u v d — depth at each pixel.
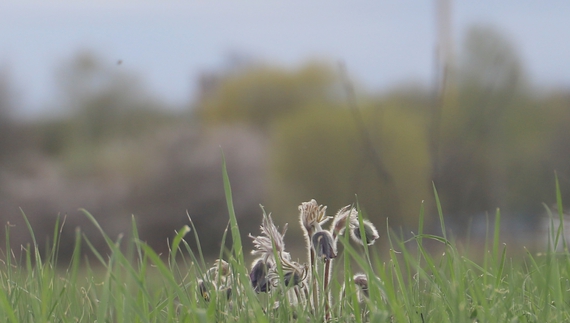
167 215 28.62
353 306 2.79
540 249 3.89
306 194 32.84
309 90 37.22
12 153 31.62
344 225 3.23
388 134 27.91
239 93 37.00
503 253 2.88
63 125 33.78
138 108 34.84
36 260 3.05
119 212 28.50
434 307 2.91
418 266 2.75
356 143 31.31
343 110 34.28
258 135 34.62
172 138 31.80
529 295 3.03
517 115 20.41
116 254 2.26
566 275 3.17
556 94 21.69
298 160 33.09
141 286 2.30
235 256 2.89
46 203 27.27
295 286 3.16
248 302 2.80
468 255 3.54
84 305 2.94
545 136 20.31
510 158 18.61
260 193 31.36
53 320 2.87
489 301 2.79
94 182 29.31
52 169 30.23
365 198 16.95
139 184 29.23
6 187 27.22
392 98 29.06
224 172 2.92
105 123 34.28
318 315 2.77
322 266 2.99
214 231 29.45
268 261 3.11
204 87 37.31
